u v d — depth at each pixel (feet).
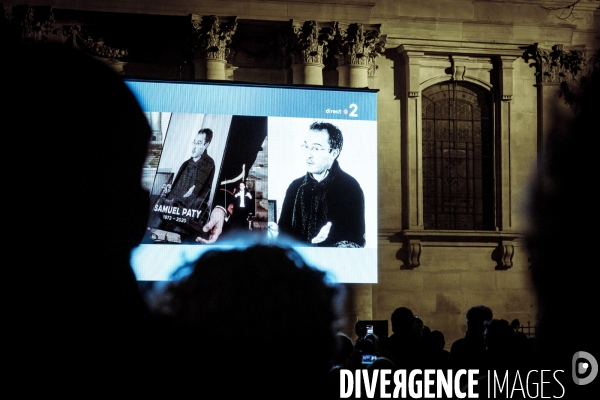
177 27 103.76
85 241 5.40
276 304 5.64
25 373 5.30
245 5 103.96
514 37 113.29
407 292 109.91
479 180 114.21
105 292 5.43
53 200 5.33
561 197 4.62
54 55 5.40
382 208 110.01
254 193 94.02
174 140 92.79
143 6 100.83
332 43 107.65
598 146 4.55
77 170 5.39
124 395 5.39
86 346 5.38
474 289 111.45
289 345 5.61
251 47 107.65
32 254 5.33
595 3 114.93
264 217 94.07
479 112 114.73
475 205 113.80
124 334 5.43
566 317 4.67
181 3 101.91
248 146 94.27
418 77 110.63
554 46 113.50
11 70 5.36
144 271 90.79
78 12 99.91
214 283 5.60
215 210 93.09
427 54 112.27
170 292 5.63
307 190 95.04
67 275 5.34
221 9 103.19
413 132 110.52
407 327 37.99
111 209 5.43
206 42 102.27
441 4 111.65
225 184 93.45
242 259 5.69
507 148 113.60
